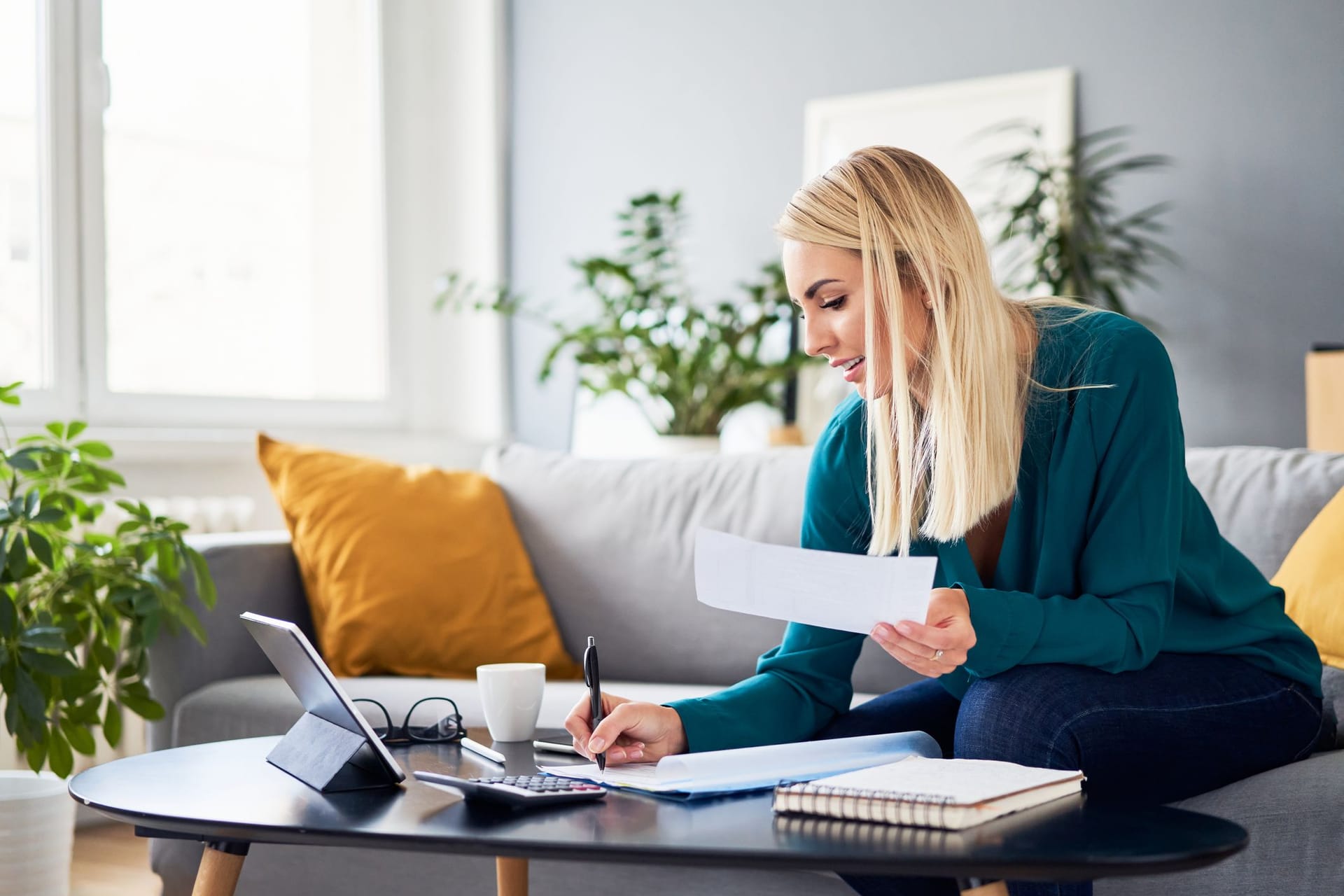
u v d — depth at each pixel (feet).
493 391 12.30
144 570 6.55
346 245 11.69
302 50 11.30
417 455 11.35
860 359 4.22
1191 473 6.19
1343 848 3.83
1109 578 4.01
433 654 7.05
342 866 5.86
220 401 10.26
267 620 3.77
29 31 9.08
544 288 12.41
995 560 4.48
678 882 5.27
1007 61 10.37
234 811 3.24
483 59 12.23
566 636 7.48
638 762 3.87
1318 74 9.21
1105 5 9.96
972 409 4.06
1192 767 3.90
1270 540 5.76
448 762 3.99
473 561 7.31
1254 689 4.10
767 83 11.41
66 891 6.18
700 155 11.73
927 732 4.57
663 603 7.21
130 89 9.88
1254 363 9.46
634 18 12.03
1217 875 3.99
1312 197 9.23
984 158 10.38
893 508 4.28
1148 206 9.82
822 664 4.55
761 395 10.64
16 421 8.82
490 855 2.86
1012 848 2.68
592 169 12.21
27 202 9.08
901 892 3.97
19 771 6.64
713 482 7.41
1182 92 9.68
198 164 10.43
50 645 5.94
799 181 11.25
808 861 2.67
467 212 12.35
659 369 10.62
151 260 10.05
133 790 3.53
